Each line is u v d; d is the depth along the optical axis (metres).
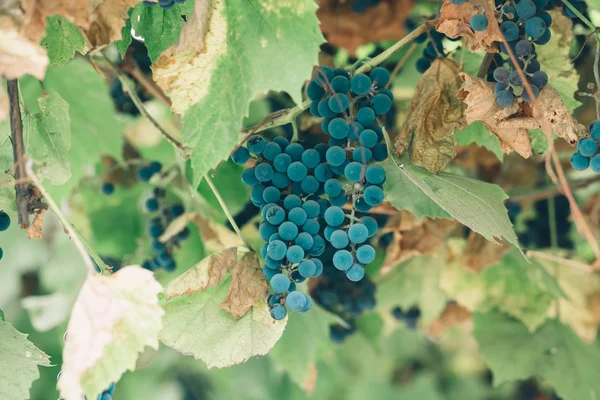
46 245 1.44
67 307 1.41
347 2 1.14
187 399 1.62
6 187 0.88
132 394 1.59
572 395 1.16
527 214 1.20
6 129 0.89
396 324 1.33
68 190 1.11
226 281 0.90
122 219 1.24
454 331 1.59
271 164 0.88
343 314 1.20
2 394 0.85
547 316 1.18
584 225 0.84
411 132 0.89
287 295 0.83
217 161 0.83
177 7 0.87
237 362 0.86
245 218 1.11
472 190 0.89
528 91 0.83
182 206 1.14
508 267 1.18
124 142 1.23
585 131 0.86
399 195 0.99
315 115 0.89
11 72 0.75
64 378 0.77
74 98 1.09
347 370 1.65
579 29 1.01
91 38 0.82
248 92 0.83
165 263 1.11
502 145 0.87
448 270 1.19
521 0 0.85
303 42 0.82
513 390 1.58
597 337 1.19
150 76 1.07
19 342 0.87
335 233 0.83
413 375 1.75
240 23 0.84
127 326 0.79
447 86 0.90
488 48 0.86
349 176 0.84
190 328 0.88
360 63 0.91
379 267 1.19
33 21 0.77
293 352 1.14
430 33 0.96
